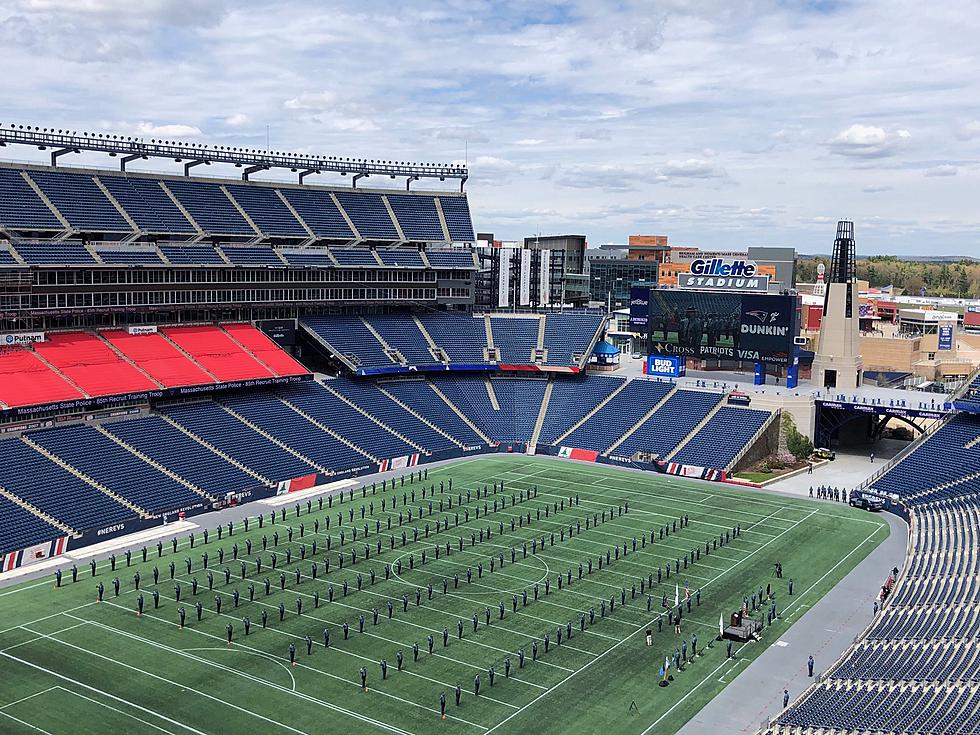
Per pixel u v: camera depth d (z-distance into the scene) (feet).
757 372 524.52
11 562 306.14
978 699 194.80
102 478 368.68
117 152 493.36
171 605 273.75
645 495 414.41
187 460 402.72
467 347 569.64
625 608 277.03
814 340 608.19
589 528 359.05
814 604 282.56
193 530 351.87
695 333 539.29
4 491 339.36
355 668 234.38
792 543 343.67
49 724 203.92
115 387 411.54
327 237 545.85
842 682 218.18
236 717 208.64
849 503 404.36
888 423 583.17
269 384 485.56
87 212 458.09
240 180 539.29
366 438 476.54
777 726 195.21
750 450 462.60
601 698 220.64
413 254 581.12
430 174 607.78
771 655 246.06
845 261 512.22
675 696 222.07
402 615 269.03
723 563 319.68
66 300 432.66
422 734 202.39
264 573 302.66
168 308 473.67
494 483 433.89
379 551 325.42
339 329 547.49
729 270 535.19
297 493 411.54
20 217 432.66
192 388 436.35
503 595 285.84
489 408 544.21
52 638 249.34
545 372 569.64
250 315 520.01
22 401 375.45
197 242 497.05
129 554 316.19
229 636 249.34
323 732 202.59
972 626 236.43
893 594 282.97
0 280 405.59
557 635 252.83
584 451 494.59
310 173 577.43
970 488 377.91
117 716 208.03
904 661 226.38
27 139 462.19
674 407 511.81
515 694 222.07
